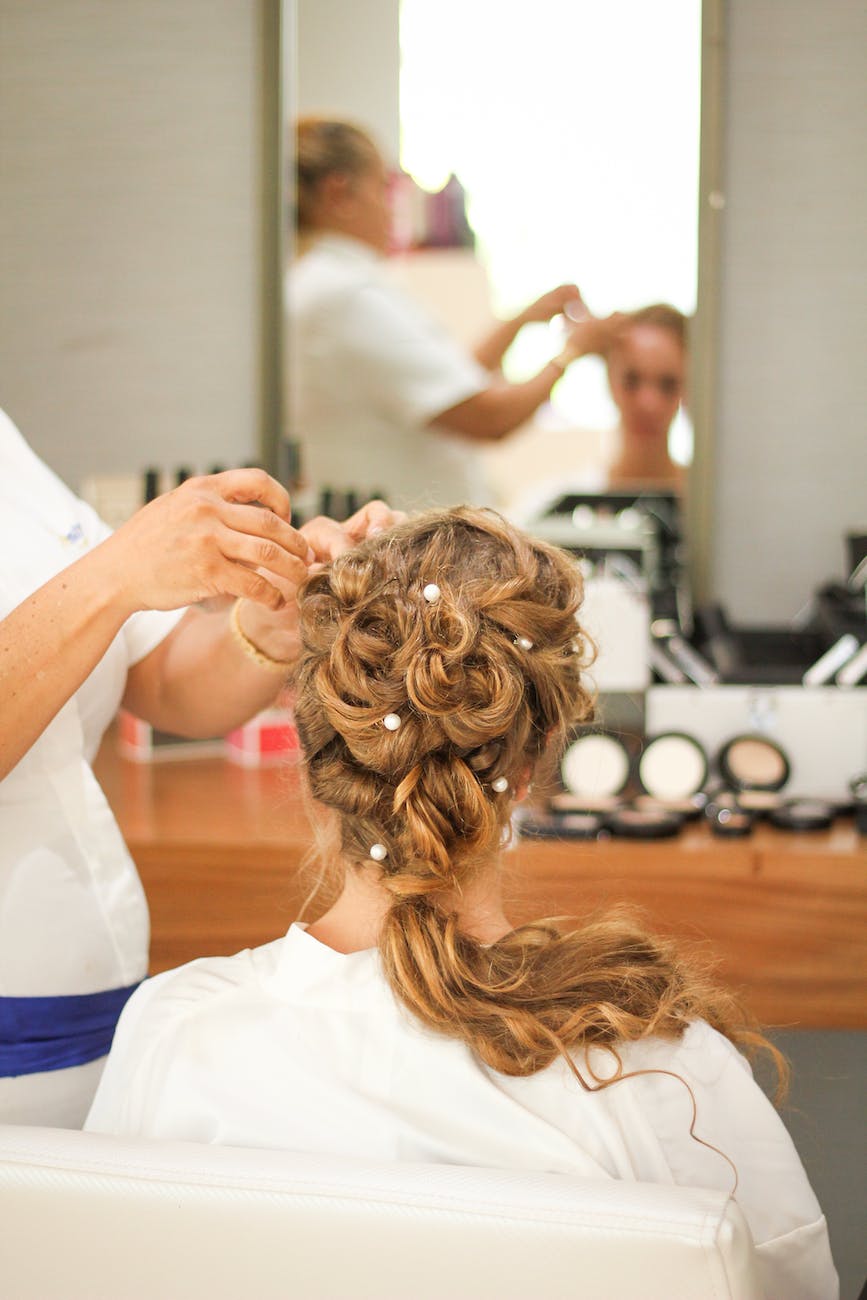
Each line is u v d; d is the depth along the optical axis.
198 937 1.76
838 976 1.73
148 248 2.60
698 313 2.43
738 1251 0.64
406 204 2.48
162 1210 0.69
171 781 2.07
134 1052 0.84
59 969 1.11
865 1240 1.71
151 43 2.54
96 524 1.26
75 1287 0.72
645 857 1.74
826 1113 1.74
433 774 0.83
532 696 0.88
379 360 2.51
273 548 0.90
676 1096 0.78
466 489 2.51
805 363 2.47
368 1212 0.67
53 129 2.58
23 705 0.94
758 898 1.73
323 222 2.50
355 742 0.84
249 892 1.75
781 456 2.50
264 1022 0.81
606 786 1.98
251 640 1.22
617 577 2.23
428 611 0.84
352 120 2.47
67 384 2.64
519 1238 0.65
